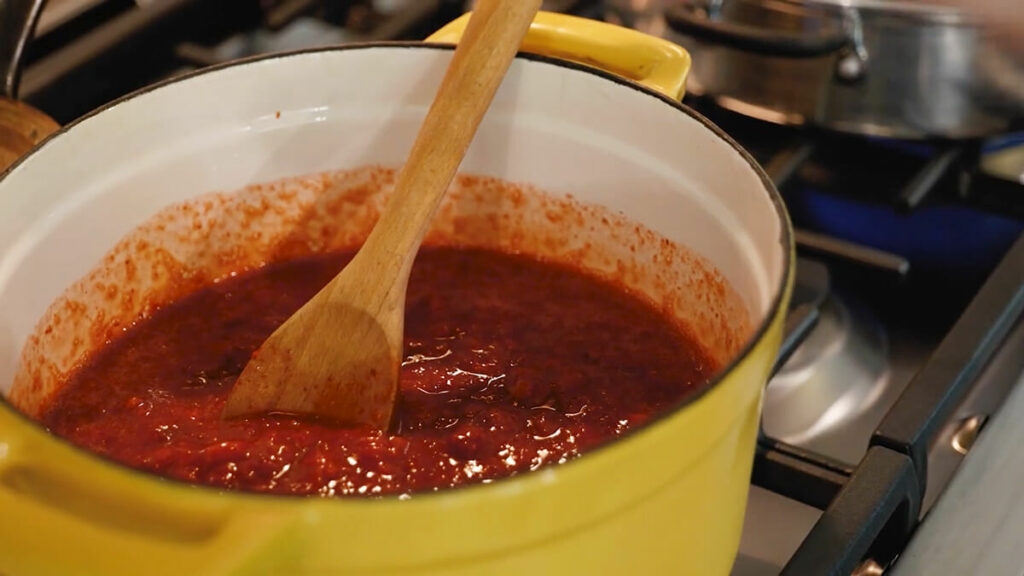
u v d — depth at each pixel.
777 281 0.47
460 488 0.36
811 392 0.83
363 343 0.58
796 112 0.94
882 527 0.60
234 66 0.67
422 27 1.06
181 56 1.02
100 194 0.64
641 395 0.66
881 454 0.62
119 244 0.67
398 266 0.58
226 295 0.74
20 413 0.38
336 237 0.77
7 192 0.56
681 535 0.45
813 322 0.78
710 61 0.96
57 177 0.60
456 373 0.67
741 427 0.46
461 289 0.75
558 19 0.71
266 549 0.34
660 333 0.71
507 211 0.75
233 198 0.72
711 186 0.62
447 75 0.60
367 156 0.73
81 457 0.37
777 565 0.68
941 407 0.65
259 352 0.59
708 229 0.63
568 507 0.38
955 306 0.97
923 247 1.00
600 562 0.42
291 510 0.35
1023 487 0.62
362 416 0.59
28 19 0.79
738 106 0.96
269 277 0.76
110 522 0.35
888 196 0.94
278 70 0.68
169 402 0.64
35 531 0.35
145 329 0.71
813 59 0.90
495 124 0.71
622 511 0.40
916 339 0.92
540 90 0.68
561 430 0.61
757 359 0.43
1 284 0.57
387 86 0.70
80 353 0.67
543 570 0.40
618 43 0.69
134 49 0.99
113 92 0.98
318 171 0.73
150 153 0.66
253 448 0.57
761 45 0.87
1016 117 0.91
